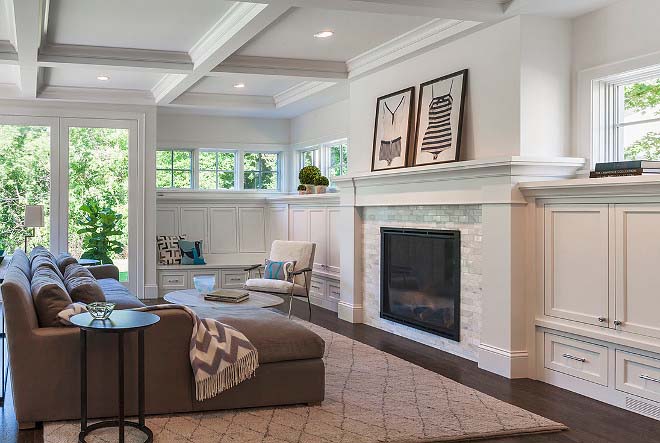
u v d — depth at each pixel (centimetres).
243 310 483
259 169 972
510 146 462
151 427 352
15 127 789
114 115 823
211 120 937
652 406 375
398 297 615
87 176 817
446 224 539
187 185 941
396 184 599
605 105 453
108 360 359
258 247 962
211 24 524
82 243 818
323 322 686
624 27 425
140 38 568
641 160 404
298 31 543
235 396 381
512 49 460
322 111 859
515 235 457
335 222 771
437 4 432
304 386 393
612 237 398
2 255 677
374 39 568
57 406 354
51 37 563
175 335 370
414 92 570
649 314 376
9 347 347
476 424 362
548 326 445
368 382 448
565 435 350
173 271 868
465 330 518
